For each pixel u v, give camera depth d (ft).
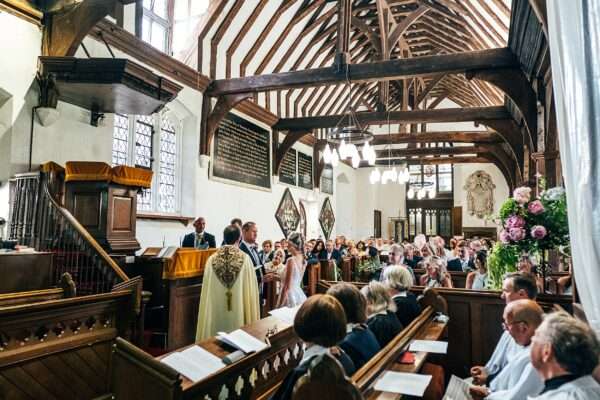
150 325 16.03
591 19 5.54
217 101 29.40
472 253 26.12
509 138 32.91
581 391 4.70
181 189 28.30
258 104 35.40
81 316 11.50
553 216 12.35
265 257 28.02
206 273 12.68
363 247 40.09
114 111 21.16
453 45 40.75
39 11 18.44
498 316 13.50
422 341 8.82
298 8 32.65
